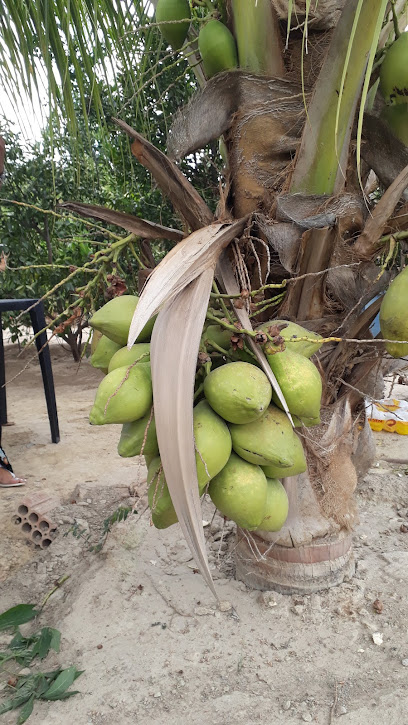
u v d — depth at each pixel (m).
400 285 1.74
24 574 3.13
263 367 1.64
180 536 3.15
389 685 2.05
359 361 2.30
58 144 3.39
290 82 2.03
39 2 2.73
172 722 1.95
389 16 2.26
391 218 1.96
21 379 8.34
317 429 2.35
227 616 2.46
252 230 2.09
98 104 3.05
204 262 1.71
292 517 2.45
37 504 3.55
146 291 1.46
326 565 2.51
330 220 1.87
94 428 5.92
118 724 1.96
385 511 3.53
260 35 1.98
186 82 4.87
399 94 1.89
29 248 7.79
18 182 7.51
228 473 1.71
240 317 1.72
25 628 2.69
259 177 2.13
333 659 2.19
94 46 2.97
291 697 2.03
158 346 1.53
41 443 5.45
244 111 2.08
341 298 2.11
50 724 1.99
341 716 1.92
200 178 4.18
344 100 1.81
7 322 7.61
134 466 4.69
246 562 2.65
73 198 7.48
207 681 2.12
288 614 2.44
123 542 3.09
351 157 2.11
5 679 2.31
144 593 2.68
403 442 5.14
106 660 2.27
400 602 2.48
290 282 2.06
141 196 6.69
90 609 2.62
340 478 2.46
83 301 1.99
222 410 1.59
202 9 2.38
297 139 2.06
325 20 1.95
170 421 1.47
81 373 8.60
